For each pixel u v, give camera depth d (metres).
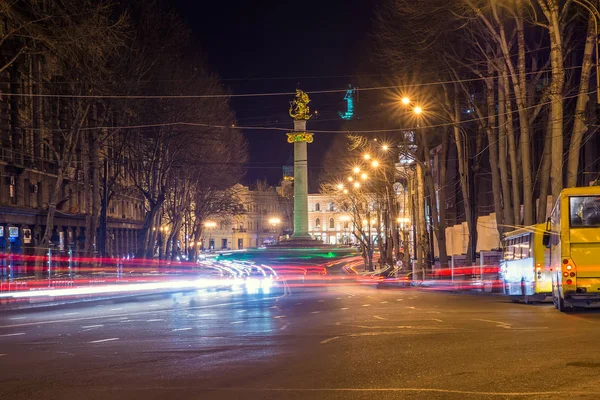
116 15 50.53
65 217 64.81
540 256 29.89
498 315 22.72
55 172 61.06
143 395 9.96
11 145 52.25
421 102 47.78
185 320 23.20
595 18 29.02
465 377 10.70
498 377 10.64
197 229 89.00
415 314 24.11
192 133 59.66
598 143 42.06
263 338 16.88
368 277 81.06
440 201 54.03
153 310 29.47
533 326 18.28
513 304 30.02
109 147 67.56
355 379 10.79
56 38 35.44
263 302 34.53
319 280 78.12
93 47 36.31
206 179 79.69
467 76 45.44
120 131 58.75
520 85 35.84
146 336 17.98
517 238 34.66
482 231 60.75
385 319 21.98
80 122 45.84
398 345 14.72
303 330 18.72
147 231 63.12
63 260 57.81
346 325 20.02
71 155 46.09
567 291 22.08
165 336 17.83
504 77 38.16
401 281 62.44
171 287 57.66
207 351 14.53
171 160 61.72
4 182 51.94
